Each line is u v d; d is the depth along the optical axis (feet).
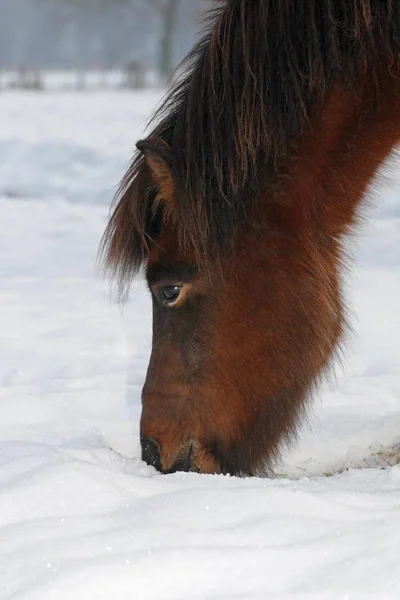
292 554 17.07
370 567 16.58
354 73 20.93
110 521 18.76
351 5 20.70
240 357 21.45
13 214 64.85
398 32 20.93
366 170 22.00
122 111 140.97
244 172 20.54
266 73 20.57
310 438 26.76
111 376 33.06
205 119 20.56
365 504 19.51
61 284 46.11
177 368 21.53
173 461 21.72
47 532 18.29
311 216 21.54
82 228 60.18
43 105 152.76
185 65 22.39
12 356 35.83
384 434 27.14
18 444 23.65
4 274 48.24
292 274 21.35
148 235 20.81
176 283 21.02
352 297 42.19
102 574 16.46
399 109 21.57
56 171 82.99
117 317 40.60
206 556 16.98
